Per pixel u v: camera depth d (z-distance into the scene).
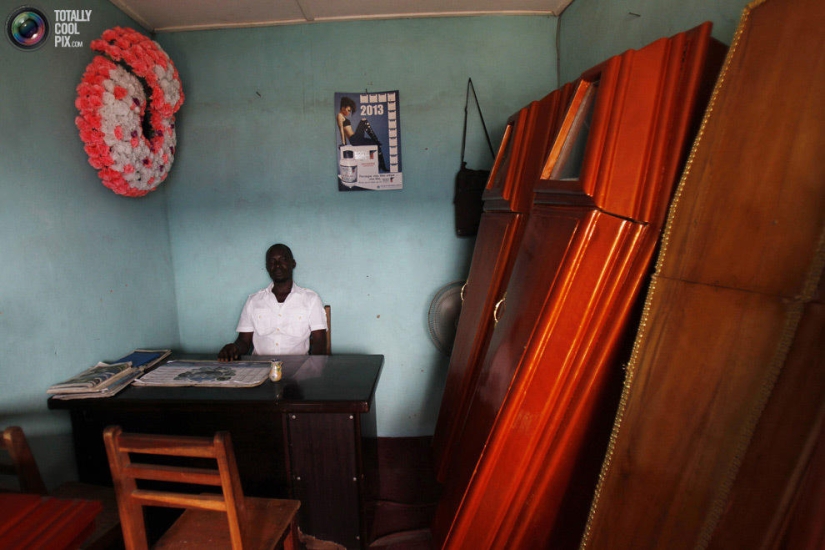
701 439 0.95
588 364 1.29
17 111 1.76
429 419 3.00
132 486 1.26
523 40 2.68
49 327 1.89
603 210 1.23
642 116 1.22
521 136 1.99
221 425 1.85
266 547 1.37
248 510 1.55
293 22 2.67
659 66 1.21
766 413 0.84
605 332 1.26
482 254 2.20
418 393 2.99
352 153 2.76
